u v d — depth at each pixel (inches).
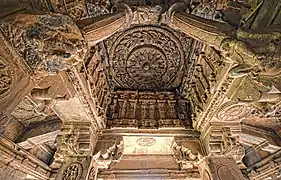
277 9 165.6
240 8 198.5
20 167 323.0
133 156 386.9
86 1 236.7
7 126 293.7
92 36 189.9
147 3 270.2
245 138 343.9
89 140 282.7
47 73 156.3
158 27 327.9
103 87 335.3
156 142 340.5
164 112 352.2
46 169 382.9
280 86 171.2
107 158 297.7
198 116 303.9
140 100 368.2
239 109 259.8
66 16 159.3
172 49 346.3
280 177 350.3
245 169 400.2
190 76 336.8
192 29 213.0
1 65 136.8
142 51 350.9
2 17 132.8
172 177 374.0
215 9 219.5
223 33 184.9
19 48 137.6
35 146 340.2
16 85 146.1
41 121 330.3
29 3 150.8
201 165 303.6
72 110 269.6
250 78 185.9
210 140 285.4
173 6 241.8
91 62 268.5
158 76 373.7
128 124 326.0
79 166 271.3
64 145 278.2
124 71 366.9
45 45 145.2
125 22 243.8
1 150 283.4
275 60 155.2
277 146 339.3
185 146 309.4
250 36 166.2
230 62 191.6
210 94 258.7
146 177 374.0
